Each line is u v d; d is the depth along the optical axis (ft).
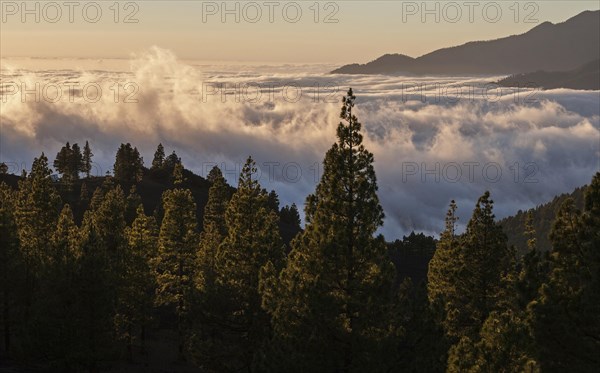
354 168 77.25
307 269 77.56
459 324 104.58
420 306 76.13
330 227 76.89
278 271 104.88
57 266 109.81
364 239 75.15
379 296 73.41
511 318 67.56
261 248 105.19
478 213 108.17
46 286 109.91
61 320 105.19
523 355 64.08
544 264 61.00
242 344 103.40
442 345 74.18
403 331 73.26
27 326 106.22
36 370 119.24
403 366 72.49
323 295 71.67
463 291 107.96
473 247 107.55
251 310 102.47
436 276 140.77
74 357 104.27
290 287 76.18
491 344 65.77
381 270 74.23
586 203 58.39
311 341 73.05
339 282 76.18
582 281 56.24
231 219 112.78
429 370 71.51
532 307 56.49
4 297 128.06
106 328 109.29
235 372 102.22
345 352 73.92
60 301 106.83
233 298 102.99
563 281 57.72
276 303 79.66
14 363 122.31
